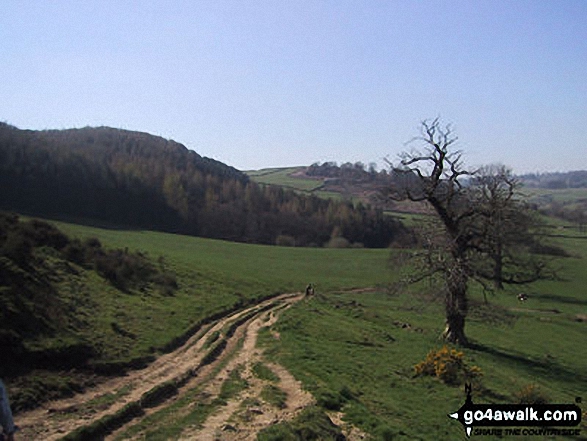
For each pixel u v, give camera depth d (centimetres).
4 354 1878
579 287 7669
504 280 3978
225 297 4469
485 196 3850
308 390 1962
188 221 11912
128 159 13488
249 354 2705
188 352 2670
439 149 3797
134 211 11062
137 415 1698
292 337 3091
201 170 15750
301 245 12450
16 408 1606
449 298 3781
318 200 14200
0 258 2509
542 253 5753
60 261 3278
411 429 1764
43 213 9006
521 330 4900
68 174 10200
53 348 2055
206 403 1817
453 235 3853
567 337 4766
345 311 4594
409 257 3953
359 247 12019
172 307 3566
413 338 3753
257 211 13162
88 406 1709
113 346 2395
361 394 2094
